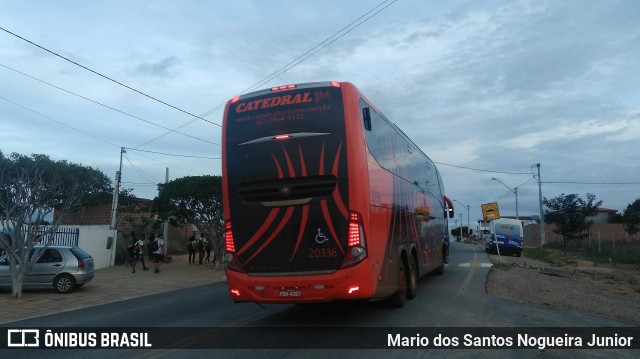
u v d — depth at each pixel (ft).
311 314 33.86
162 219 79.51
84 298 47.70
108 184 112.47
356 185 26.91
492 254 114.62
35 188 49.67
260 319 32.71
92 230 80.69
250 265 27.94
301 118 28.07
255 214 28.04
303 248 27.20
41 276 51.06
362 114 28.73
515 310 35.24
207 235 81.20
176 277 68.39
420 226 45.11
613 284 57.31
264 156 28.19
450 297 40.93
